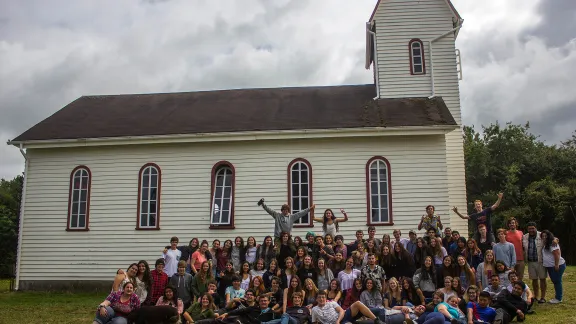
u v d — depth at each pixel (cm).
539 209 2995
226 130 1792
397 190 1734
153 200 1830
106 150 1873
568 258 2928
